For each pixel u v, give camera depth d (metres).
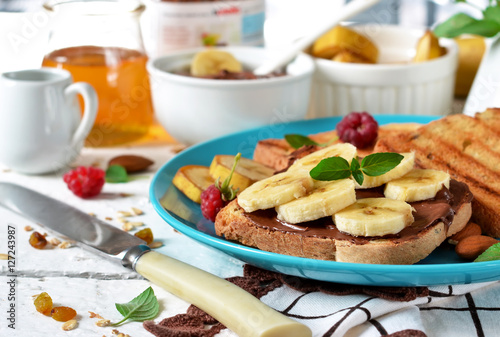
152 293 0.53
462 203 0.55
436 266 0.51
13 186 0.62
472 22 0.66
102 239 0.56
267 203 0.54
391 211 0.53
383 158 0.54
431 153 0.61
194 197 0.59
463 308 0.53
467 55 0.75
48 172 0.67
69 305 0.53
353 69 0.69
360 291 0.53
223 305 0.51
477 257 0.53
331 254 0.53
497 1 0.66
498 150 0.61
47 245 0.58
